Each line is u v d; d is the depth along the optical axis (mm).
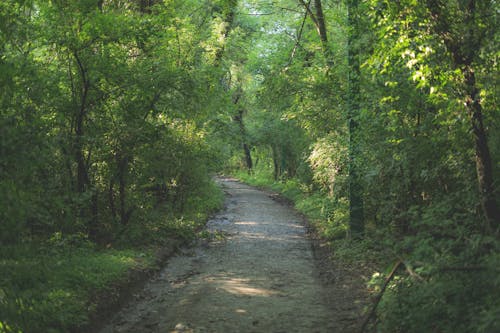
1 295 5535
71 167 9812
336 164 12594
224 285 8203
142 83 9734
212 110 15828
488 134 6969
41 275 6578
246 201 24203
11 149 5617
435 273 5051
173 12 12273
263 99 13070
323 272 9242
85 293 6500
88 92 9445
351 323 6219
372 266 8789
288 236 13711
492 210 6066
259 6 17891
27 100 6793
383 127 9195
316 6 13258
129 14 11172
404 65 7559
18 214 5574
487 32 6086
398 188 8961
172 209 15344
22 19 7344
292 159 30312
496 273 4578
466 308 4734
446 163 7551
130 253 9438
